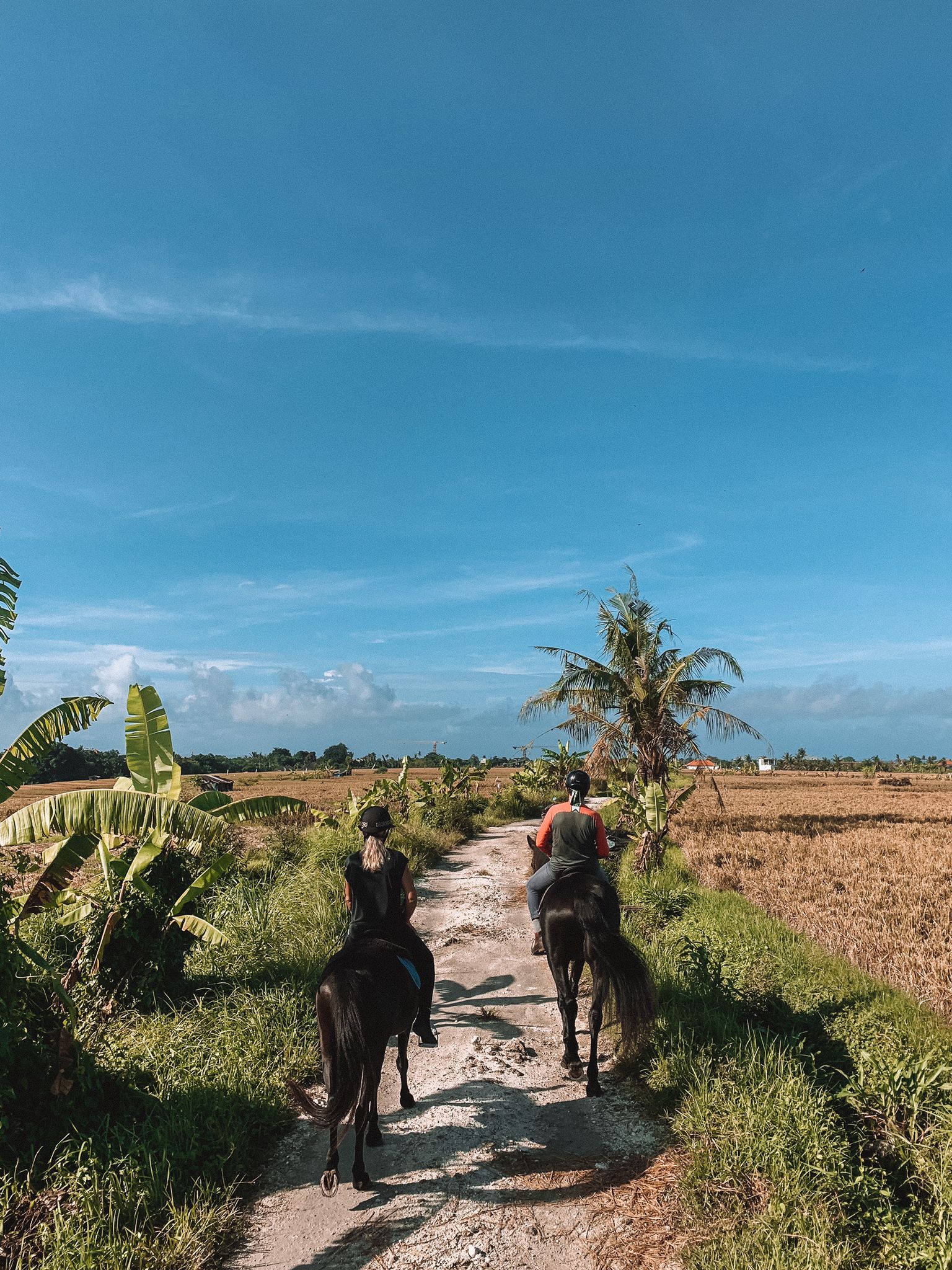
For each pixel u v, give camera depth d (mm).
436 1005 8297
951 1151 4523
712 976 7570
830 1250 3865
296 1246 4234
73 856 6547
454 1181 4805
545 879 7281
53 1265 3801
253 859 15719
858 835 24266
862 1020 6641
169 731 7832
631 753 19578
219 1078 5777
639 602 21344
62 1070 5043
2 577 5559
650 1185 4695
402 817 21438
